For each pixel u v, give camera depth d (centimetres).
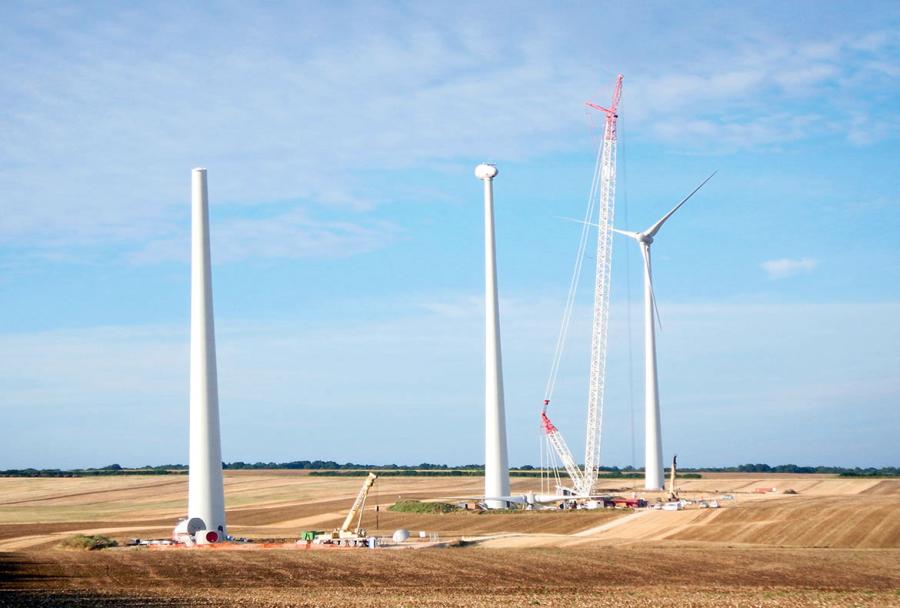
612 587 6700
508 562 7912
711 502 12688
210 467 9619
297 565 7812
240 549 8962
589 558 8106
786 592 6450
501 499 13412
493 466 13462
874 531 9625
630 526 10825
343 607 5775
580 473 15350
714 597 6234
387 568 7638
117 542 9638
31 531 11769
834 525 9988
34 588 6606
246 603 5934
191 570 7544
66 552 8712
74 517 14000
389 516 13100
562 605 5891
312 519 13262
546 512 12425
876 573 7300
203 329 9681
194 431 9638
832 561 7900
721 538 9769
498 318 13475
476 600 6084
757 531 9981
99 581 6975
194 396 9644
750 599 6156
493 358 13438
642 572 7369
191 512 9644
